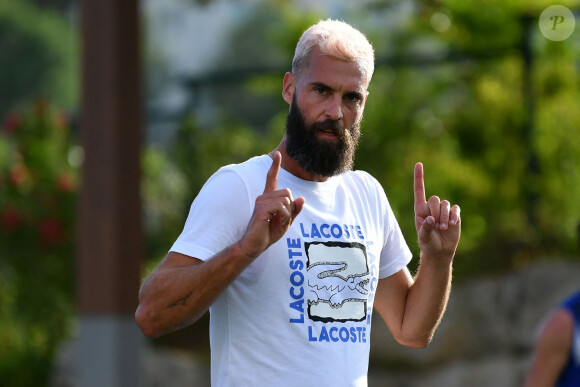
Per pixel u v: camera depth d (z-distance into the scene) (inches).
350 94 387.2
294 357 375.9
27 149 1327.5
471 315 1103.6
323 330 380.8
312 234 387.9
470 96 1274.6
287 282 379.2
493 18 1214.9
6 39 3747.5
